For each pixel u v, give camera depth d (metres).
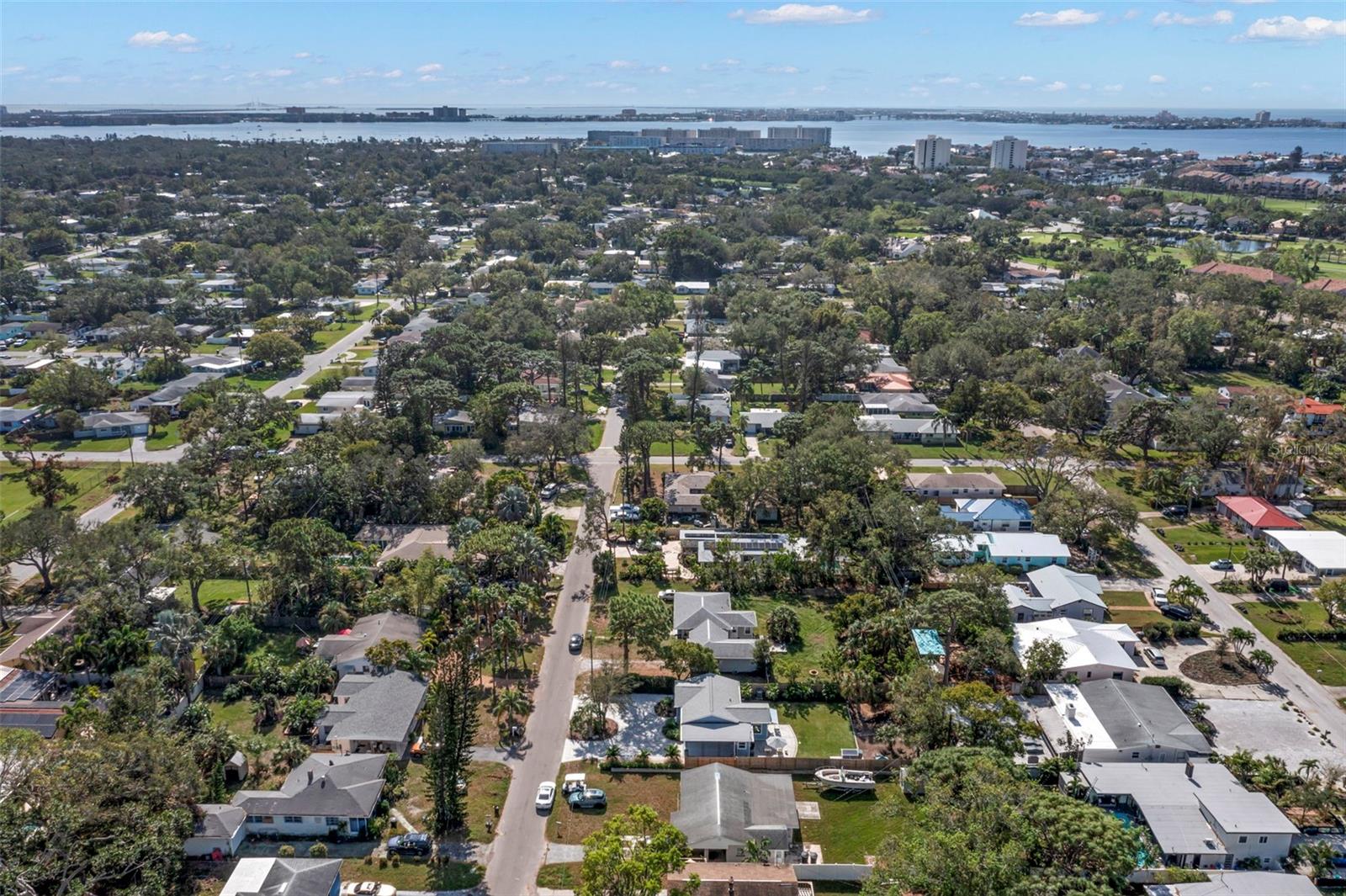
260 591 126.81
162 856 79.25
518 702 103.25
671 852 76.12
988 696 98.38
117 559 122.06
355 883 81.94
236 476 162.12
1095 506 149.25
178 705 104.62
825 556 136.88
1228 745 101.50
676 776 96.75
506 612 124.56
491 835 87.88
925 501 161.62
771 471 156.00
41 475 159.62
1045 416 198.25
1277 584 137.00
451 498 155.75
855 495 151.88
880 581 136.00
